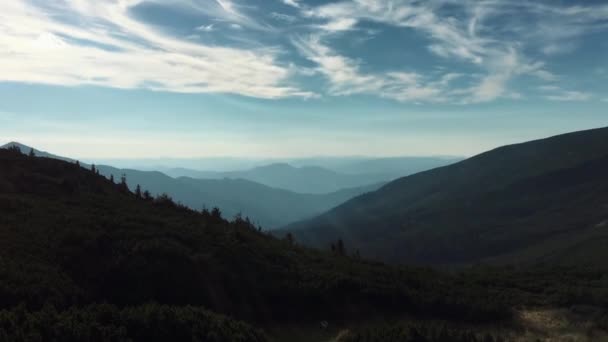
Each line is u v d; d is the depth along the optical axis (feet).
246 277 77.00
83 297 56.85
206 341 44.32
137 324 43.73
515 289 106.42
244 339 47.11
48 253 65.62
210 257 77.00
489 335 60.70
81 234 73.51
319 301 76.02
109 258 68.85
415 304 79.56
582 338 68.54
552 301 88.69
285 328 69.31
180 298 65.62
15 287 50.55
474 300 83.41
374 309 77.56
